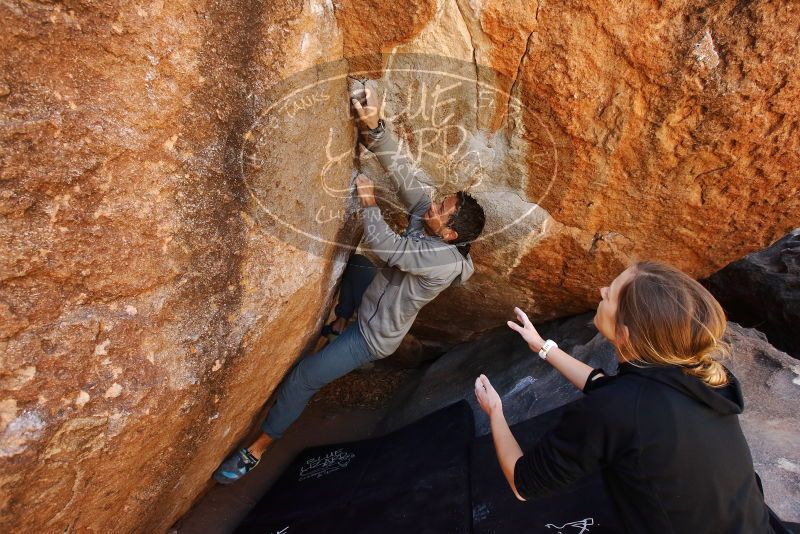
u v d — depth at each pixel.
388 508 2.16
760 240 2.23
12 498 1.07
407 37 1.61
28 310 1.02
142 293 1.26
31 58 0.92
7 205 0.94
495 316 3.04
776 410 2.15
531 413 2.48
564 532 1.76
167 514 1.97
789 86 1.63
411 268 2.05
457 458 2.29
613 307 1.36
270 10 1.26
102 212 1.10
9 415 1.03
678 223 2.14
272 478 2.77
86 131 1.02
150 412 1.35
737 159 1.86
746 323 3.70
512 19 1.58
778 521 1.49
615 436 1.20
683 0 1.51
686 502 1.18
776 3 1.47
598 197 2.08
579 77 1.69
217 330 1.53
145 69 1.09
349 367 2.32
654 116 1.76
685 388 1.22
